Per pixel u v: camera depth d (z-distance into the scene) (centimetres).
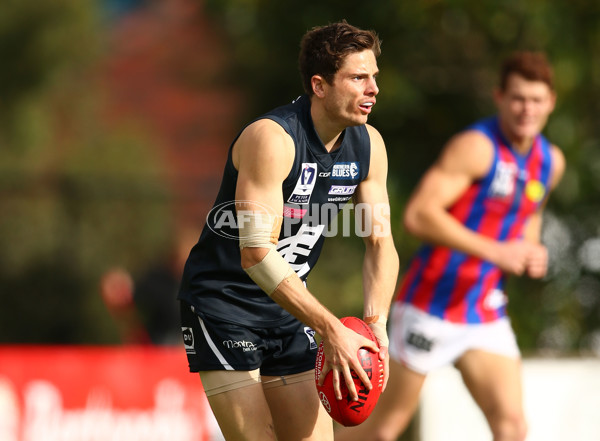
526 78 1875
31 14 6006
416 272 1972
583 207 3167
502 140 1925
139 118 7031
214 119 7069
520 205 1955
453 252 1922
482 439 2267
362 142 1299
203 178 5328
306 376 1354
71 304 4994
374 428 1950
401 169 3177
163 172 5853
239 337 1292
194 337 1320
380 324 1321
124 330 3200
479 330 1917
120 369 2377
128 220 4988
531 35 2981
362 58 1219
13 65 5981
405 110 3095
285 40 3167
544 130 2989
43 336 4991
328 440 1355
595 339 3272
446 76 3191
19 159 5697
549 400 2342
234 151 1260
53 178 5053
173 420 2411
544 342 3228
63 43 6100
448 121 3206
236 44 3400
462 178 1914
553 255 3197
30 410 2284
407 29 2995
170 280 3000
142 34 7425
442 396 2259
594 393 2375
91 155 5791
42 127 5956
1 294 4988
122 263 4953
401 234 3020
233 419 1280
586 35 2975
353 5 3041
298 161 1238
